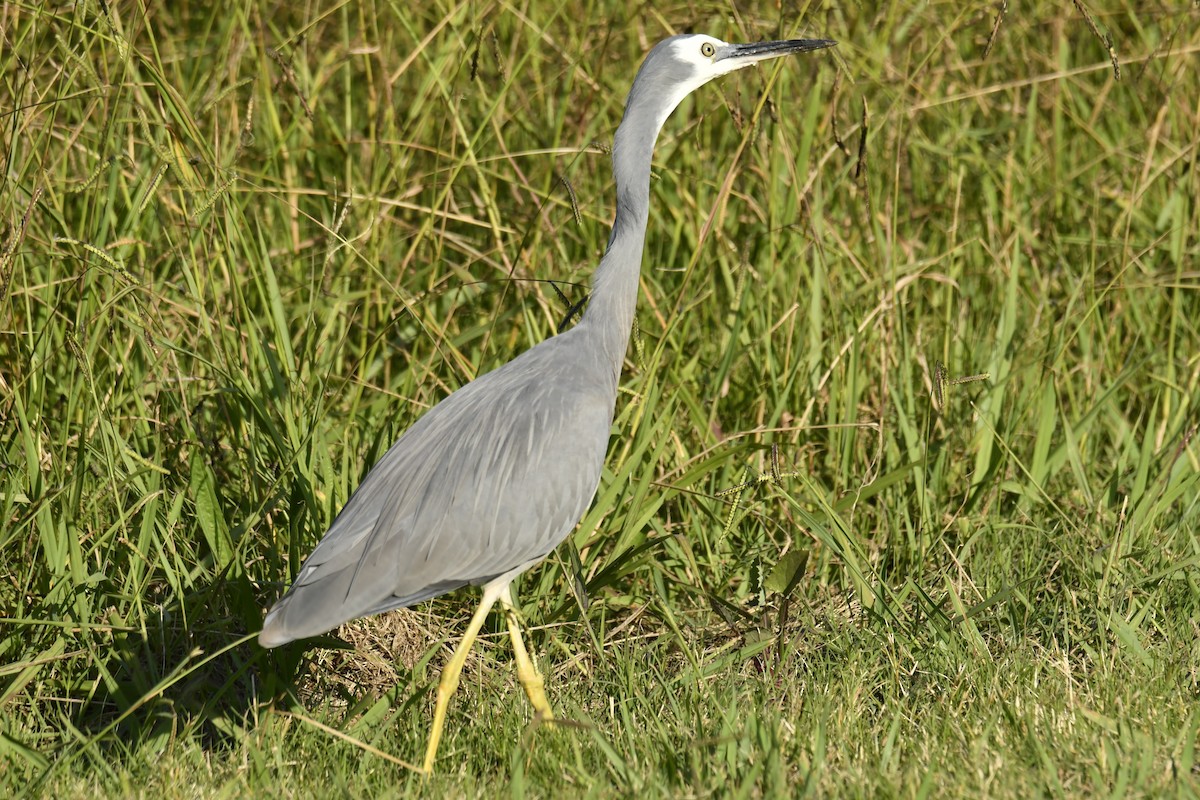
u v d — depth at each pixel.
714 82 13.25
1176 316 12.77
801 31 12.89
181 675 7.77
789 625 9.96
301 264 12.49
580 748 8.05
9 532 8.92
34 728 8.41
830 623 9.62
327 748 8.12
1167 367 12.48
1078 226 14.19
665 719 8.51
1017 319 13.15
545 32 13.45
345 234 12.38
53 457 9.30
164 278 11.44
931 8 14.57
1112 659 8.75
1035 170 14.27
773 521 10.93
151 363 10.81
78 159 12.34
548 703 8.48
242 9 13.91
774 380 11.33
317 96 13.01
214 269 11.52
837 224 13.34
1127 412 12.46
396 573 7.97
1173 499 10.45
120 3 13.50
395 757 8.09
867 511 11.04
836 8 13.88
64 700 8.62
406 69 14.54
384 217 11.77
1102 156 13.67
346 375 11.71
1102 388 12.28
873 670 9.05
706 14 14.02
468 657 9.64
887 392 11.80
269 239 12.43
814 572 10.52
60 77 10.83
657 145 12.90
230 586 9.08
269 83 12.80
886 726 8.27
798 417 11.52
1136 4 16.02
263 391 10.04
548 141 13.48
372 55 14.43
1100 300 11.52
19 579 9.10
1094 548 10.14
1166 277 13.12
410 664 9.62
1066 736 7.78
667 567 10.60
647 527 10.57
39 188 9.24
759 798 7.33
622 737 8.20
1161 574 9.48
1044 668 8.91
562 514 8.43
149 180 10.30
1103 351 12.37
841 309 12.07
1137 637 9.05
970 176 14.38
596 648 9.50
